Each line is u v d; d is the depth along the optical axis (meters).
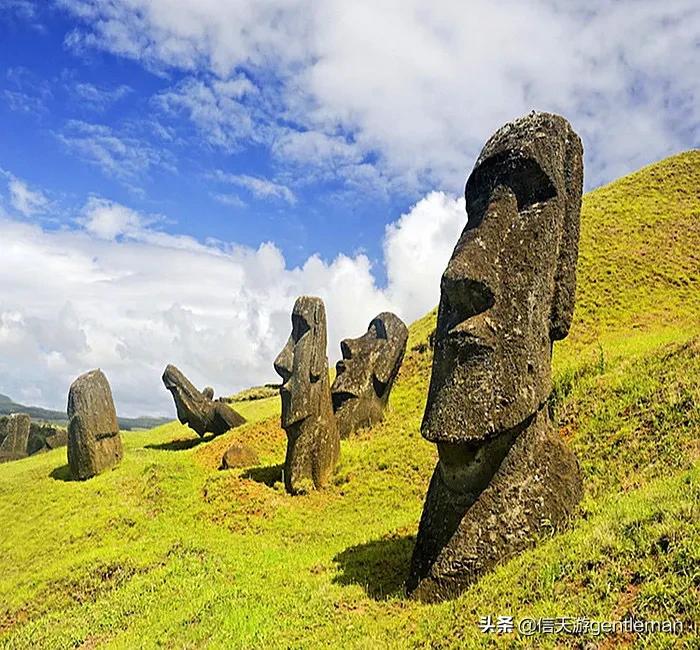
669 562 5.87
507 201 8.53
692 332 19.08
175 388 25.25
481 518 7.82
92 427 19.66
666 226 32.59
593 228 33.12
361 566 9.48
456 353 8.09
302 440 15.33
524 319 8.23
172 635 7.83
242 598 8.56
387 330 21.45
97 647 8.22
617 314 24.64
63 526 15.19
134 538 13.71
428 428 8.08
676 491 7.32
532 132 8.62
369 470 15.61
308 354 15.71
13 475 21.50
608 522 7.09
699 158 41.06
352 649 6.51
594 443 11.11
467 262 8.14
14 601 11.02
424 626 6.77
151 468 18.05
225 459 18.23
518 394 7.98
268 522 13.28
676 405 10.82
